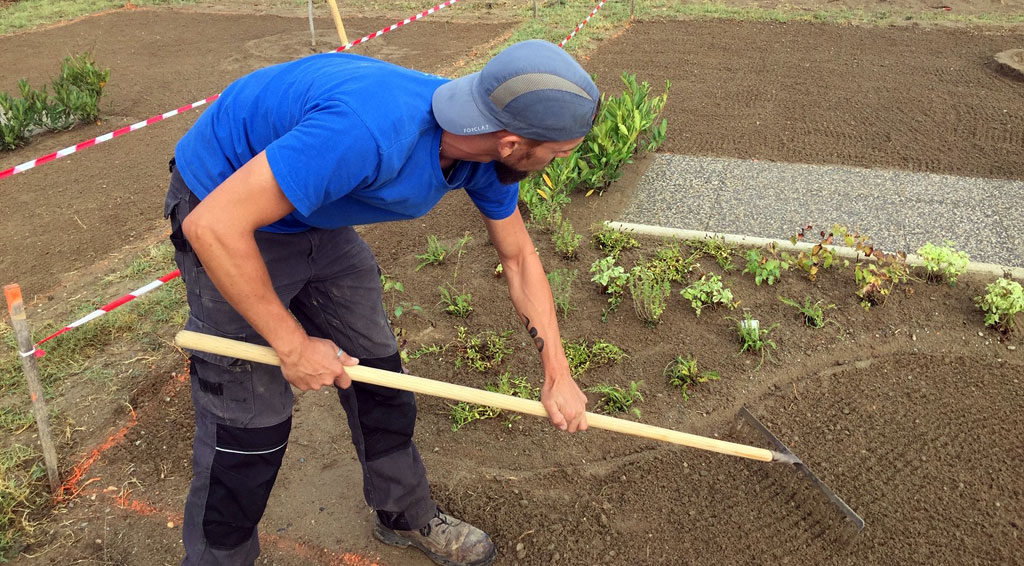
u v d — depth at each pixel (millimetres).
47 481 3143
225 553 2324
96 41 10594
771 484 3068
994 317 3840
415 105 1799
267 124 1925
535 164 1897
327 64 1951
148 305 4281
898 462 3168
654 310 3955
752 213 5125
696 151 6148
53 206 5734
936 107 6867
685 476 3129
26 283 4660
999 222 4898
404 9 11594
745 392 3561
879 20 9852
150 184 6078
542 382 3637
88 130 7336
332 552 2883
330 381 2066
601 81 7984
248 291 1781
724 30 9750
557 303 4137
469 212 5266
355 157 1689
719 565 2771
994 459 3166
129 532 2949
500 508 3021
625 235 4762
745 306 4117
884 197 5285
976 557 2768
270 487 2318
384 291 4340
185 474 3201
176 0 12898
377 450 2553
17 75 9172
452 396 2250
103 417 3498
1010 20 9555
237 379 2137
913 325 3955
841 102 7102
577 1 11320
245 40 10336
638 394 3461
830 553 2799
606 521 2941
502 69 1715
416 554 2877
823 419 3396
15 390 3627
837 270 4391
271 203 1696
